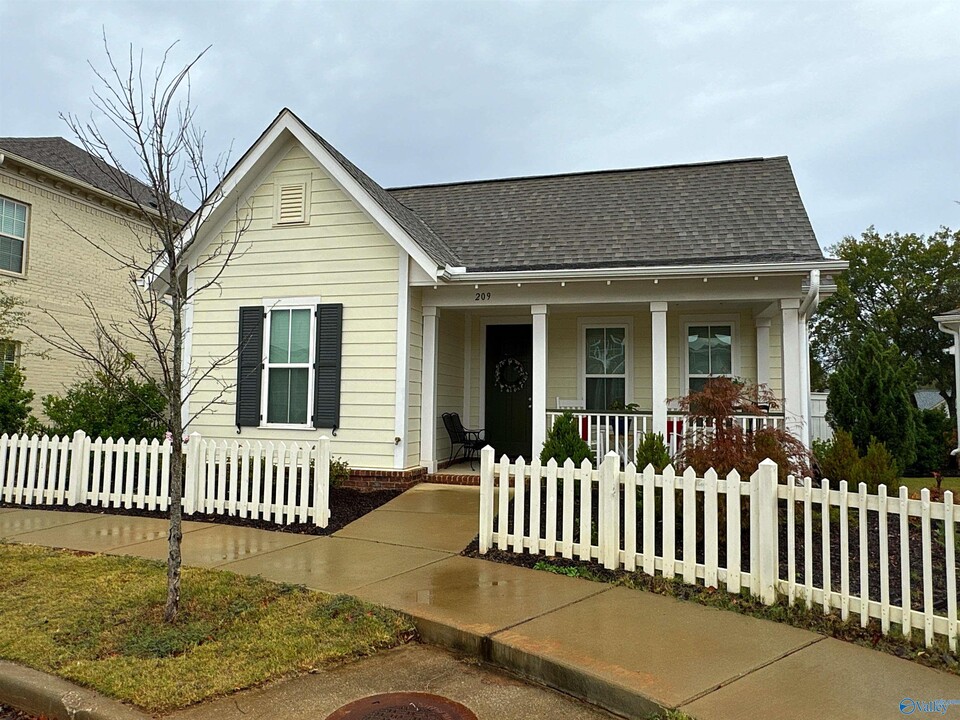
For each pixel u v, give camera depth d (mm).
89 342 16469
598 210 12633
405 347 10656
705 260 10023
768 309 10789
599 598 5180
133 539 7203
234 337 11406
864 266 34812
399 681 3945
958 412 15477
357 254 10961
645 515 5723
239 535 7438
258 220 11445
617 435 10055
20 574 5746
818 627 4531
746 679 3713
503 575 5824
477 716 3514
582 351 12711
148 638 4309
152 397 10883
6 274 14602
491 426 13180
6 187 14742
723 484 5344
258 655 4105
